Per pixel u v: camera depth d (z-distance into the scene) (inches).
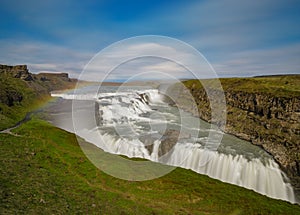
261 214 853.8
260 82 2504.9
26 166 1134.4
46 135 1691.7
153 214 806.5
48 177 1031.0
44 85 4507.9
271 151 1412.4
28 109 3041.3
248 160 1242.6
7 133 1775.3
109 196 898.1
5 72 4160.9
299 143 1424.7
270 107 1813.5
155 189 945.5
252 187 1174.3
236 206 889.5
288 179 1222.3
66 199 846.5
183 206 867.4
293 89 2033.7
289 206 924.0
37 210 709.9
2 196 754.8
